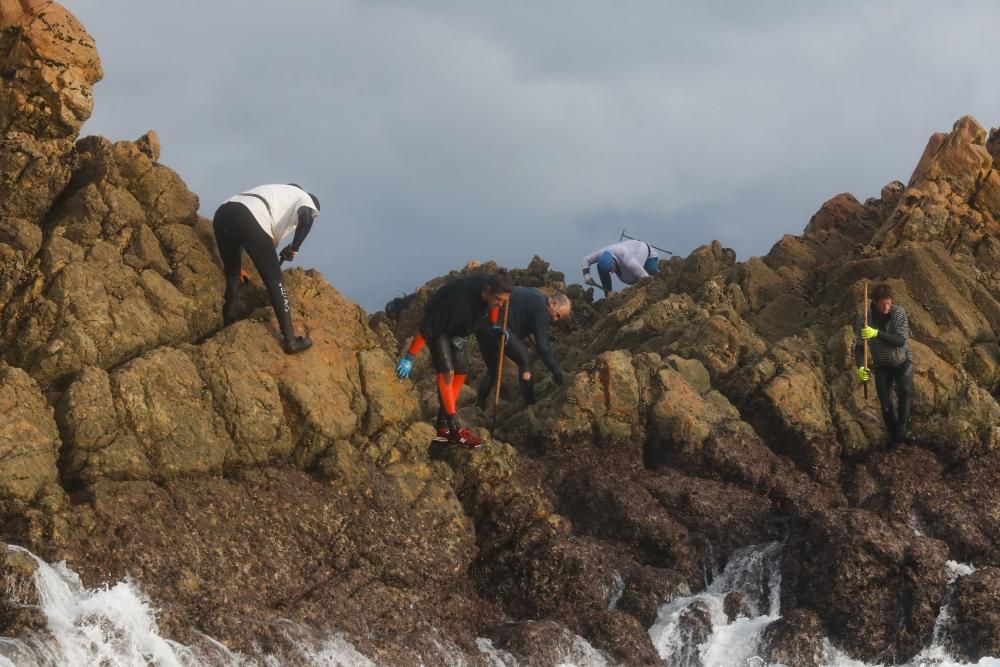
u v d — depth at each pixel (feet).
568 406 123.34
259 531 93.76
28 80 107.04
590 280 189.57
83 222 104.01
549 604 102.58
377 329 162.09
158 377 94.58
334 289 113.80
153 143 111.96
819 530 107.65
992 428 123.24
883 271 146.61
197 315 106.11
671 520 114.83
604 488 115.96
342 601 93.15
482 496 106.63
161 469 92.17
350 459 100.99
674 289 171.53
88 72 111.14
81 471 89.10
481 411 130.72
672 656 101.65
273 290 103.76
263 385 99.81
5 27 108.06
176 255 107.24
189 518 90.79
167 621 82.43
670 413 123.95
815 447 124.36
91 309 96.17
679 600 106.63
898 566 104.42
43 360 92.79
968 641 100.89
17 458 84.48
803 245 170.81
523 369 127.85
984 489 119.44
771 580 109.40
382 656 90.58
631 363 126.82
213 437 95.71
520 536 105.60
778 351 133.69
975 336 137.80
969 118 164.04
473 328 108.68
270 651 85.51
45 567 80.23
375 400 106.93
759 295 157.79
